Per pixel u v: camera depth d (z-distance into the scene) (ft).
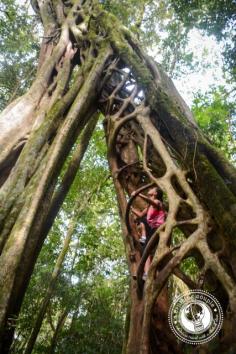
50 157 15.26
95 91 19.42
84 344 34.83
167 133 15.58
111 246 37.83
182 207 12.50
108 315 36.88
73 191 37.81
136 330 11.23
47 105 20.56
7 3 37.86
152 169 15.15
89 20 24.36
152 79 17.66
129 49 20.08
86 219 38.17
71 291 37.40
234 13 24.85
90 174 38.06
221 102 28.91
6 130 18.51
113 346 35.22
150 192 14.33
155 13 38.01
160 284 10.63
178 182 13.17
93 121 23.38
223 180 12.59
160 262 11.11
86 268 37.73
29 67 40.73
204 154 13.33
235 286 10.03
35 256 14.55
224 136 27.14
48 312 38.68
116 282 40.78
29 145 16.28
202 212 11.94
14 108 19.71
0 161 17.38
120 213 15.25
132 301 12.09
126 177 16.40
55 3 29.45
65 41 24.61
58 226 41.04
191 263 21.06
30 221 13.01
